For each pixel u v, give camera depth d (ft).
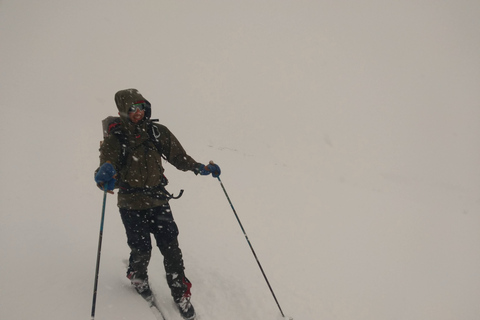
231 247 18.11
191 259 14.66
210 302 11.86
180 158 10.69
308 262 19.97
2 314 7.81
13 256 10.37
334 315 14.42
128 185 9.50
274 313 12.56
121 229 15.43
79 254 11.80
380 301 17.74
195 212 22.66
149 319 9.36
